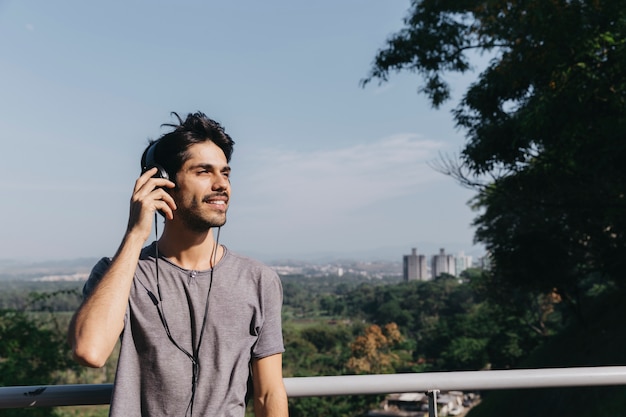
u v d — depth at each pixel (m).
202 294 1.36
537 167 10.73
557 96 8.04
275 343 1.39
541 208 12.36
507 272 14.15
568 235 13.21
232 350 1.33
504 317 32.03
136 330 1.31
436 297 114.00
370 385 1.51
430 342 69.44
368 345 73.94
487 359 54.03
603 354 10.88
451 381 1.53
